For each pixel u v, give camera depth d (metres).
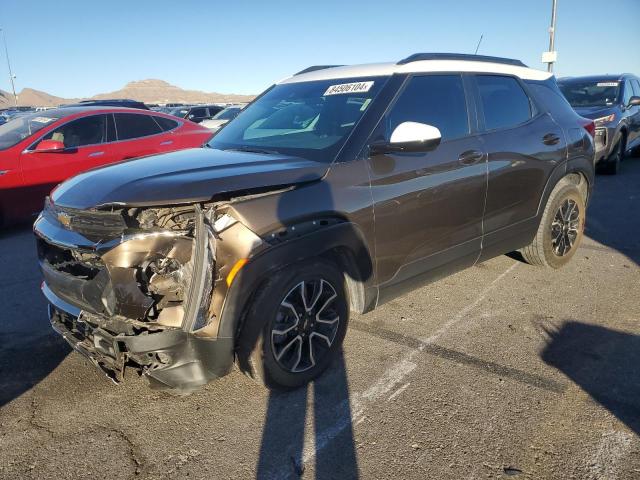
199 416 2.89
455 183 3.65
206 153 3.46
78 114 7.68
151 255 2.50
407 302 4.34
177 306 2.56
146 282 2.55
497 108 4.21
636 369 3.23
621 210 7.30
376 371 3.29
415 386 3.11
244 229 2.60
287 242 2.72
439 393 3.03
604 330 3.77
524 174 4.26
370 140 3.26
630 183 9.34
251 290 2.66
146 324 2.53
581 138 4.89
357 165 3.15
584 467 2.42
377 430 2.72
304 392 3.08
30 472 2.48
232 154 3.38
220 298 2.57
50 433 2.77
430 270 3.70
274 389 3.00
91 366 3.44
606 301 4.26
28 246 6.51
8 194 6.87
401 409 2.89
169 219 2.60
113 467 2.51
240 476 2.44
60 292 2.87
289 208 2.77
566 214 4.90
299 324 2.96
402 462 2.49
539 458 2.49
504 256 5.42
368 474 2.42
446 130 3.74
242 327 2.75
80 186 2.92
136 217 2.57
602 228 6.42
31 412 2.96
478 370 3.27
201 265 2.48
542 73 4.93
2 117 21.69
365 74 3.77
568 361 3.36
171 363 2.58
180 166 3.00
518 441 2.61
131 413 2.93
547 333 3.75
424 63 3.79
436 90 3.77
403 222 3.36
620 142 10.02
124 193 2.59
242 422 2.82
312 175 2.96
